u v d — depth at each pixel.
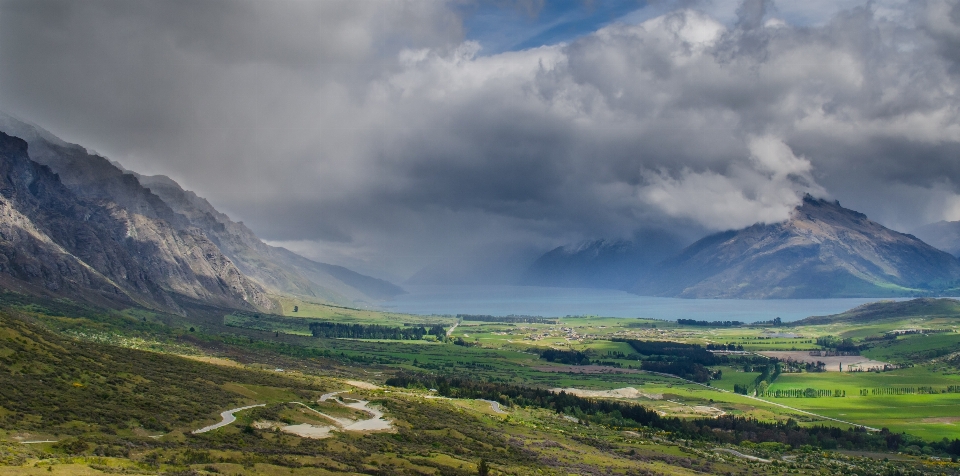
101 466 146.62
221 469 160.62
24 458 145.12
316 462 184.12
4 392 197.12
